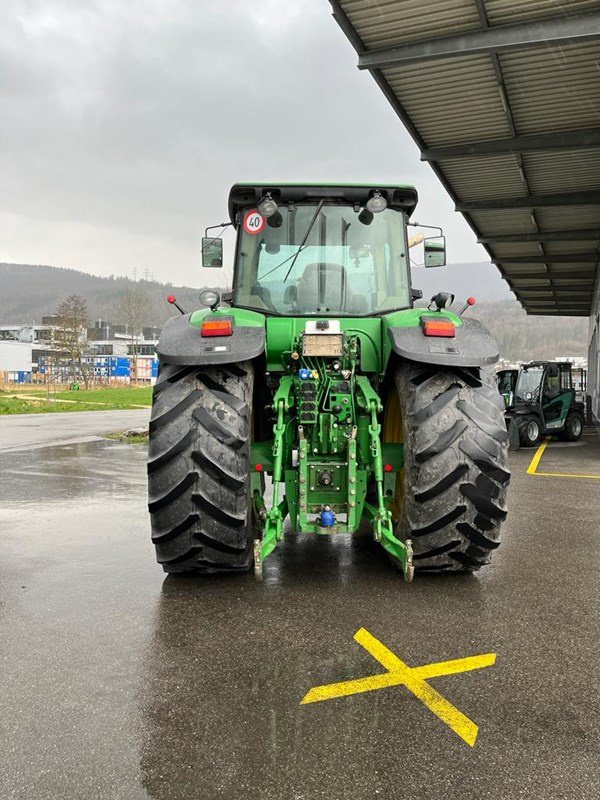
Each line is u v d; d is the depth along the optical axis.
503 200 13.83
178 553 3.48
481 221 15.20
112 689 2.46
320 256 4.20
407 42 8.09
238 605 3.33
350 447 3.49
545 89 9.23
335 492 3.60
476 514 3.42
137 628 3.04
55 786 1.89
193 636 2.95
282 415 3.55
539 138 10.70
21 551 4.36
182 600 3.40
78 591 3.54
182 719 2.25
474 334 3.59
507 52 8.02
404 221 4.30
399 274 4.23
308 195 4.17
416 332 3.54
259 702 2.37
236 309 3.92
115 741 2.12
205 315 3.69
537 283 22.59
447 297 3.74
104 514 5.56
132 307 68.50
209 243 4.68
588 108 9.82
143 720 2.24
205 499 3.33
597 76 8.86
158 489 3.37
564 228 15.90
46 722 2.23
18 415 20.58
